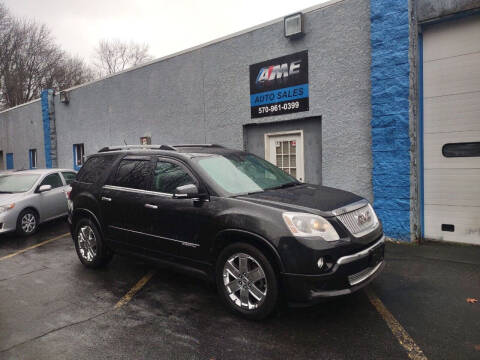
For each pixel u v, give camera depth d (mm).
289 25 7609
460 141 6227
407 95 6270
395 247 6191
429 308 3871
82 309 4105
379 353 3049
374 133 6660
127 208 4859
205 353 3133
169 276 5195
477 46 6012
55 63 34719
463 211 6258
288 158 8336
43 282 5035
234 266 3834
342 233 3496
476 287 4391
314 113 7559
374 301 4090
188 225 4141
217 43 9297
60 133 15078
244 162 4805
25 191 8469
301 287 3344
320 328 3508
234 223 3707
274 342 3275
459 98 6203
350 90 7051
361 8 6824
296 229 3402
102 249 5359
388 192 6559
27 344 3355
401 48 6285
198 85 9875
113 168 5344
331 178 7371
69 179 9945
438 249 6008
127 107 12086
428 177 6547
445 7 6023
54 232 8500
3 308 4188
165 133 10922
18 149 17703
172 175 4496
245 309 3709
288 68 7898
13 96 32031
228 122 9227
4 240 7820
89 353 3180
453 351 3043
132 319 3820
